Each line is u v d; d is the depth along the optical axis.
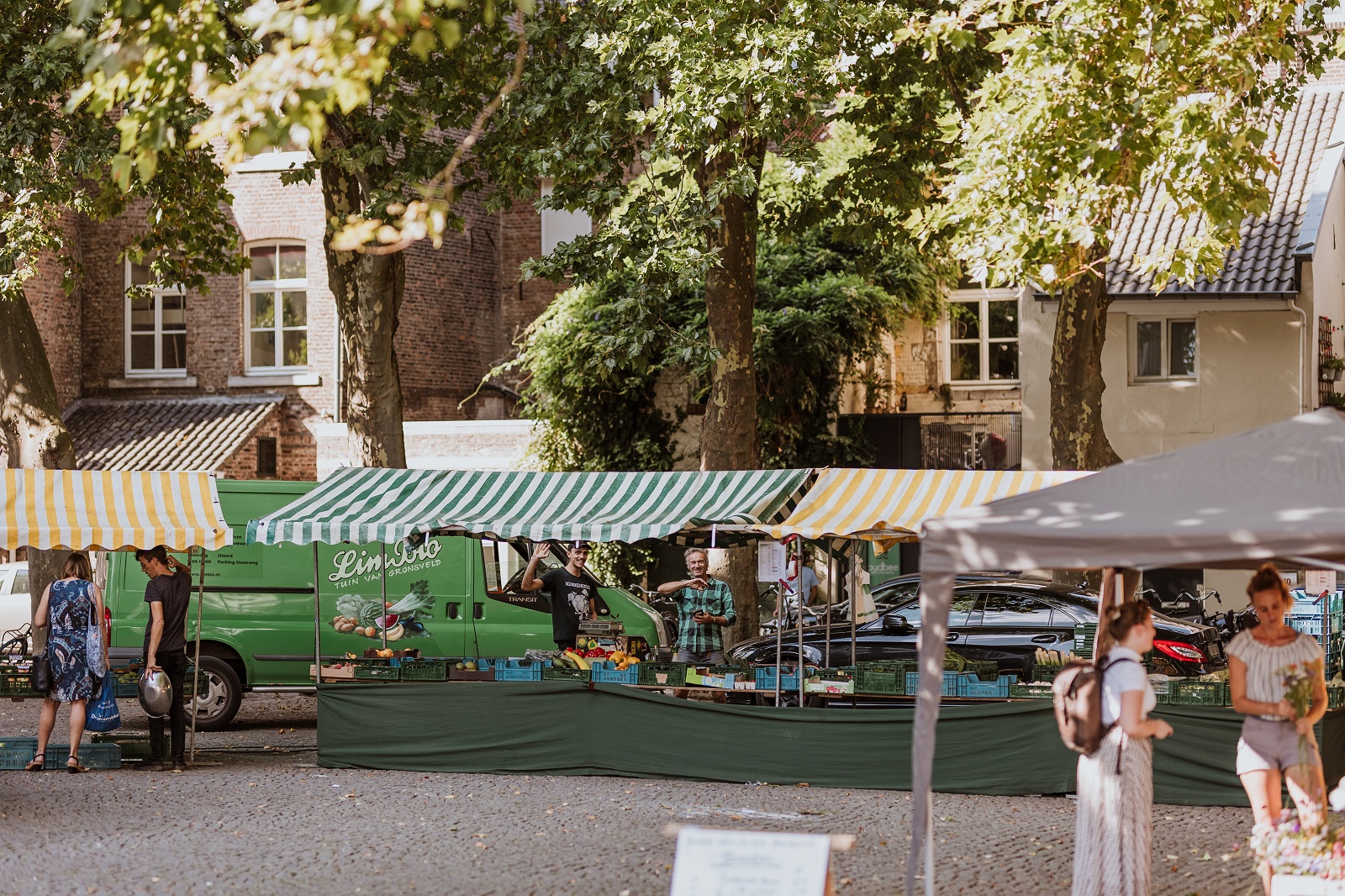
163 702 13.27
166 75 7.66
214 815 10.83
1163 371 24.42
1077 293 18.08
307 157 27.72
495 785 12.46
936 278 26.03
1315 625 16.75
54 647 12.99
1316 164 25.11
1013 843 9.84
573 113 18.23
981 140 14.02
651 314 18.95
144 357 29.03
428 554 16.27
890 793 11.94
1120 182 13.46
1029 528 6.73
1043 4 15.13
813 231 25.45
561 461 25.55
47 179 18.56
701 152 18.22
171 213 21.22
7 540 12.65
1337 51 16.61
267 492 16.34
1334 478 6.82
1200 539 6.38
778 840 6.02
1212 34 13.54
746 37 16.08
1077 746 7.45
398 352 28.00
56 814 10.78
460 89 19.50
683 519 12.42
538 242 30.31
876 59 18.22
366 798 11.72
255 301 28.48
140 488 13.41
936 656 6.95
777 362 24.25
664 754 12.77
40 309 28.36
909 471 13.05
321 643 16.16
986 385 27.50
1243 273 23.23
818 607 21.27
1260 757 8.05
